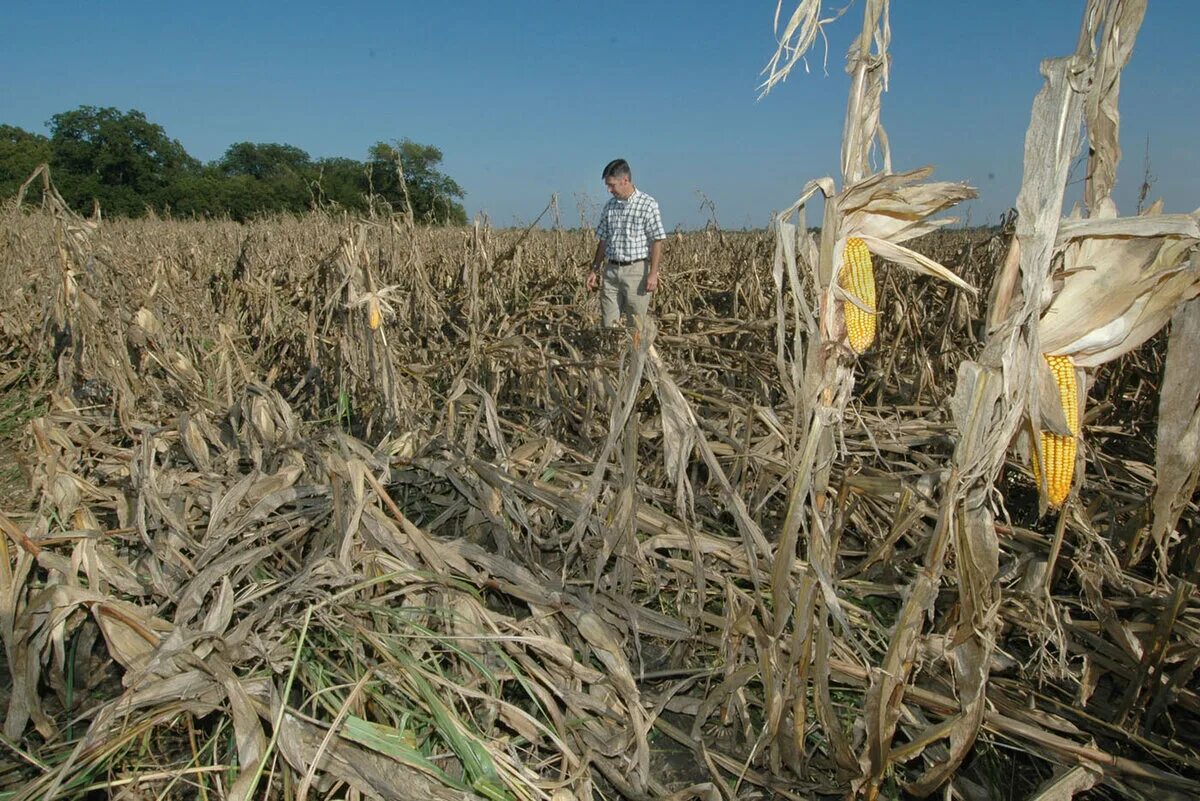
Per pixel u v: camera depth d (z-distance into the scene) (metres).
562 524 3.45
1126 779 2.08
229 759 2.26
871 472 3.52
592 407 4.50
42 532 3.17
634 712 2.39
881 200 1.98
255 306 7.76
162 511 3.05
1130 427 4.64
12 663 2.40
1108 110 1.94
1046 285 1.82
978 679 1.89
